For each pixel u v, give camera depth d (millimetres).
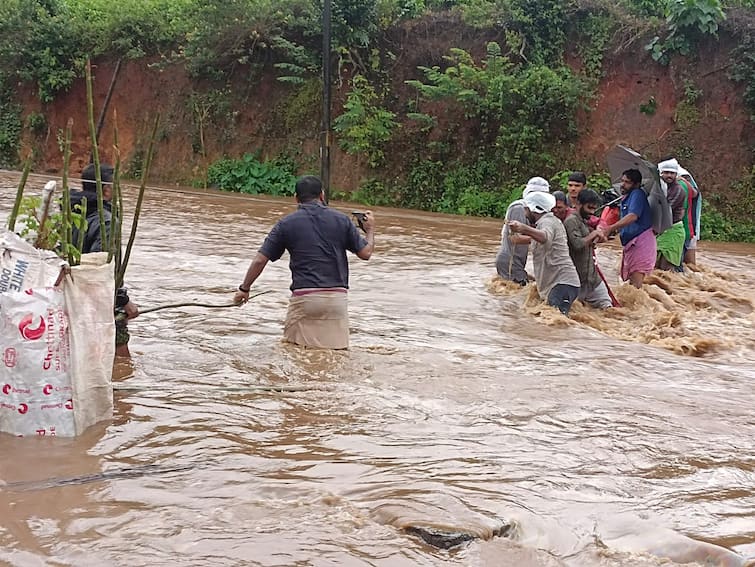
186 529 3541
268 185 26500
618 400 5887
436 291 10344
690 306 10336
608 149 22875
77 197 6176
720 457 4777
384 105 25547
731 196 21609
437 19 25688
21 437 4598
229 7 27203
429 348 7234
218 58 27844
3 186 20953
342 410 5355
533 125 23062
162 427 4855
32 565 3189
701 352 8039
